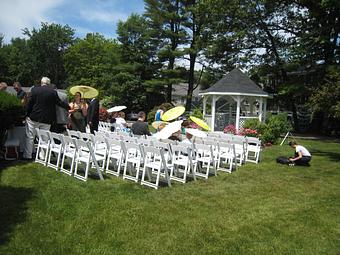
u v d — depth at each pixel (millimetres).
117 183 6664
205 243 4156
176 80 33281
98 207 5176
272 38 25516
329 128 24094
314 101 11430
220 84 18547
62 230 4297
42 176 6730
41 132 7816
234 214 5203
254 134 14836
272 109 29516
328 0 17922
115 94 36531
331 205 5863
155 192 6211
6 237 3990
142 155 6930
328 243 4312
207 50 28547
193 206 5508
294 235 4504
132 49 36656
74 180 6625
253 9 24719
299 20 24875
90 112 9969
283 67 24156
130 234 4305
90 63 52656
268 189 6840
